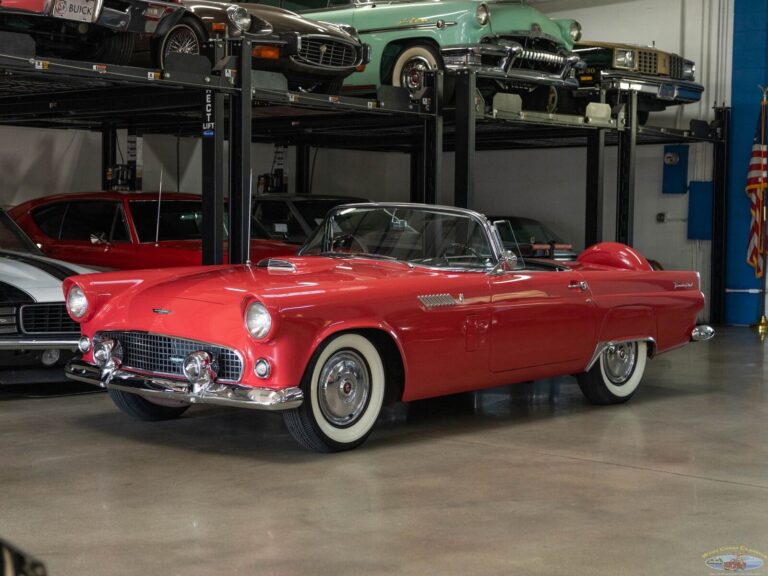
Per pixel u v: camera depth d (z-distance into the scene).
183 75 6.84
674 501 4.27
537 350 5.81
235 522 3.86
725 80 13.01
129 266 8.70
